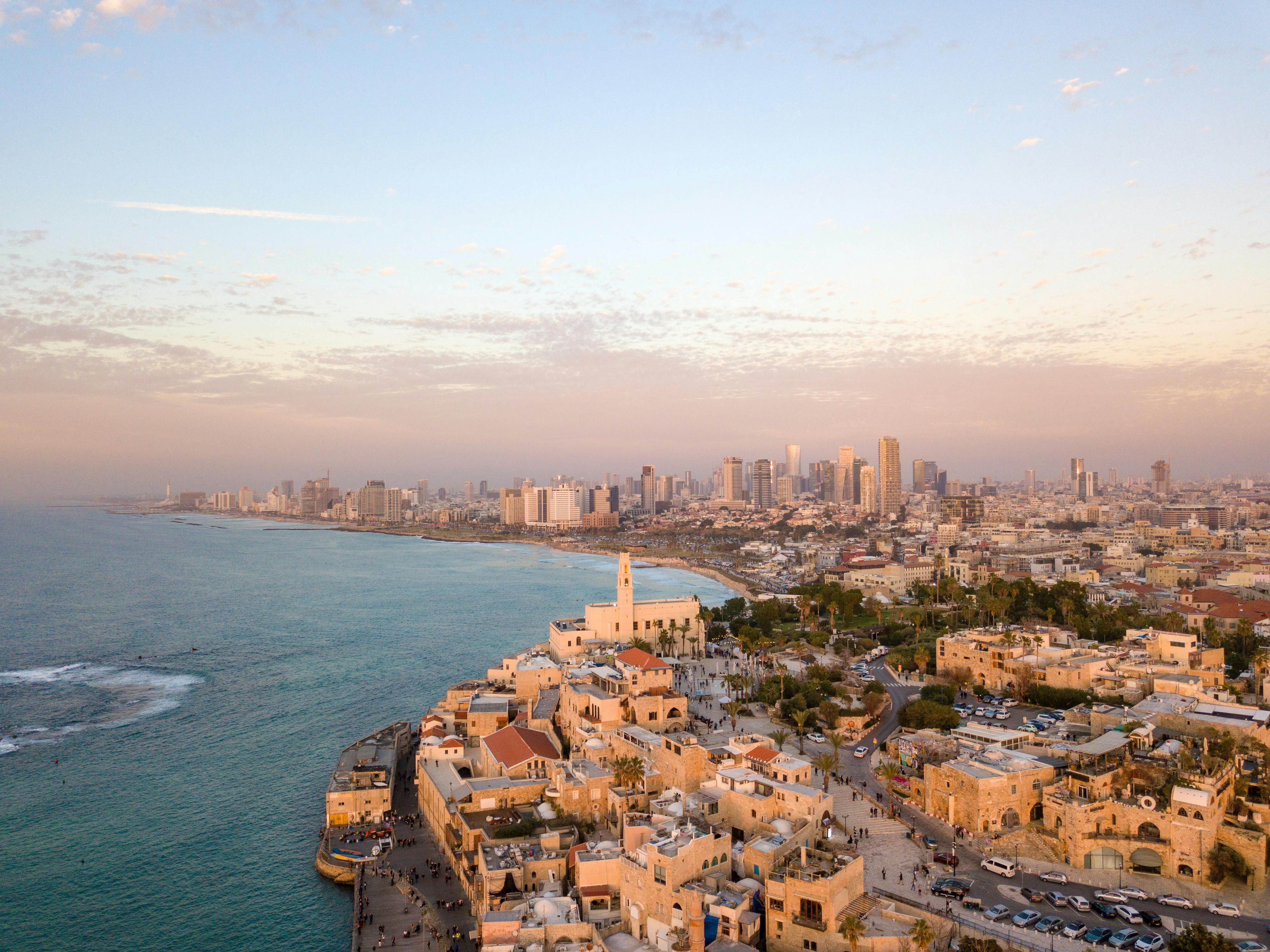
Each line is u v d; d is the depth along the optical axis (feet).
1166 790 440.86
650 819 460.14
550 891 419.54
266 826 578.66
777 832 436.35
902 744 593.83
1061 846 448.65
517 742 606.96
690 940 370.53
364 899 459.73
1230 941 354.33
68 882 499.51
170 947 431.84
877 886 412.36
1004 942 357.82
